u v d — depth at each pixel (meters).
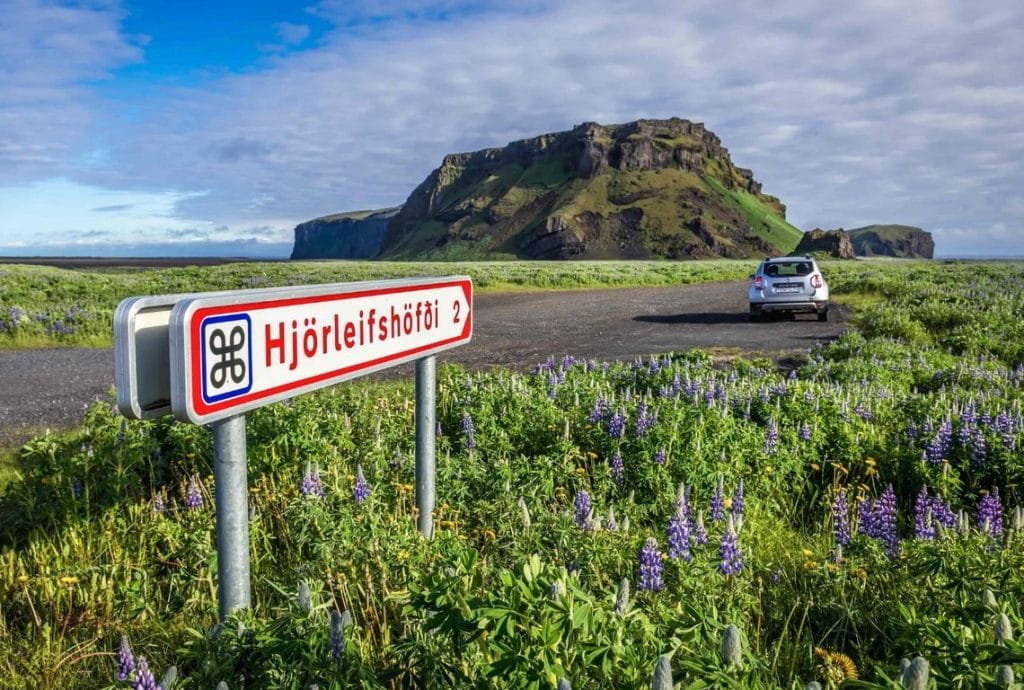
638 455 5.70
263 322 2.54
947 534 4.05
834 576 3.77
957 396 8.25
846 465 6.36
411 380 10.41
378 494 4.67
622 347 14.52
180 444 5.95
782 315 22.23
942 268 53.69
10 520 5.13
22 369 12.45
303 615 2.44
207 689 2.28
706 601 3.04
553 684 1.95
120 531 4.74
